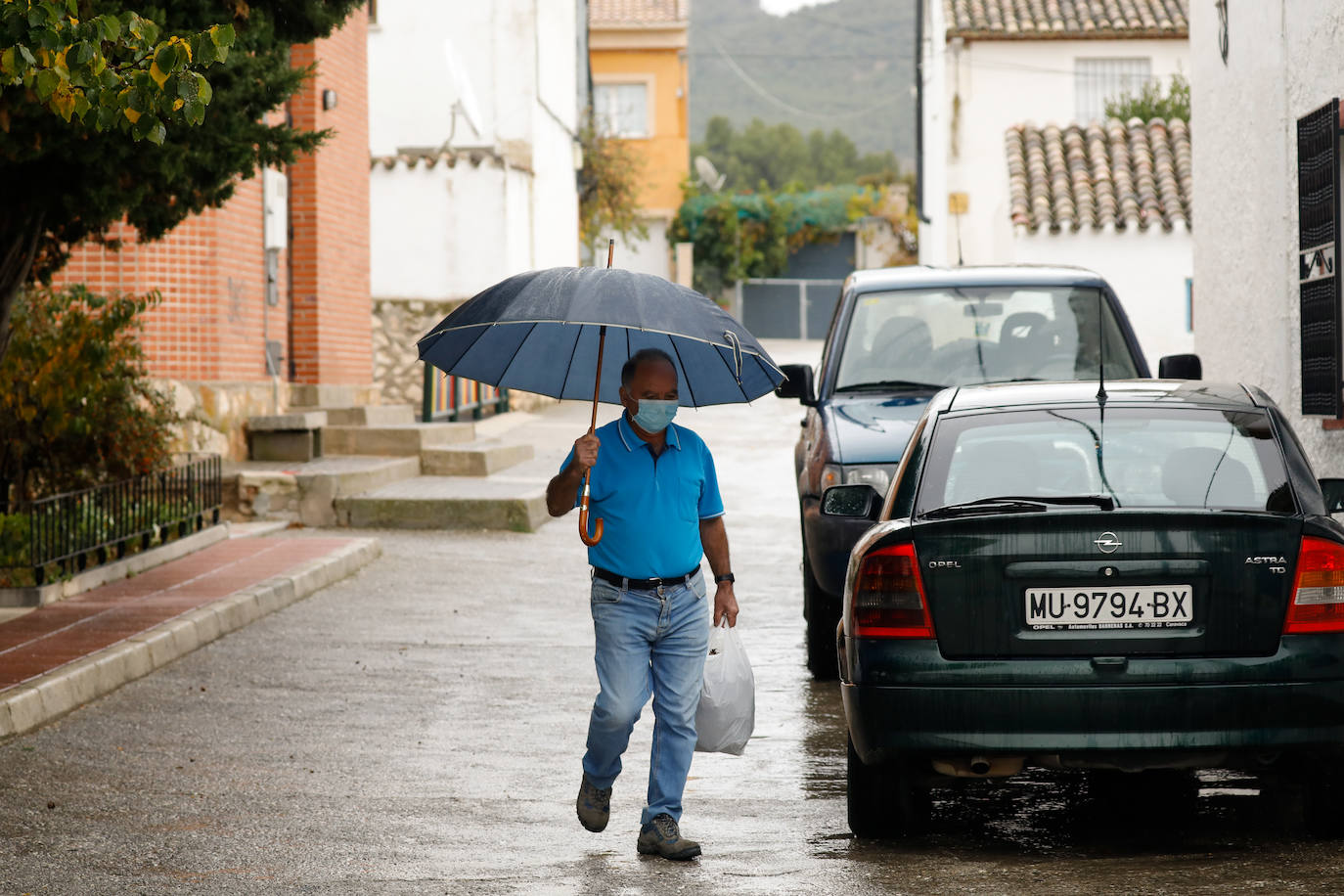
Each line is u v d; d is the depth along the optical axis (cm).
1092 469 1001
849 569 998
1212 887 840
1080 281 1778
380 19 5291
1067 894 837
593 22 8112
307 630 1848
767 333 8325
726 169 18800
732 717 1018
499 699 1505
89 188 1496
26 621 1714
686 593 989
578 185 6462
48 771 1212
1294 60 1877
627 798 1168
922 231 6166
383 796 1156
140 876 941
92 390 2127
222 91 1549
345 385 3525
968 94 5522
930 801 1120
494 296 967
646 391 971
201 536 2356
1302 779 971
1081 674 910
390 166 4653
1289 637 915
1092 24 5475
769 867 948
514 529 2745
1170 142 4269
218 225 2931
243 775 1216
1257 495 971
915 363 1717
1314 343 1797
